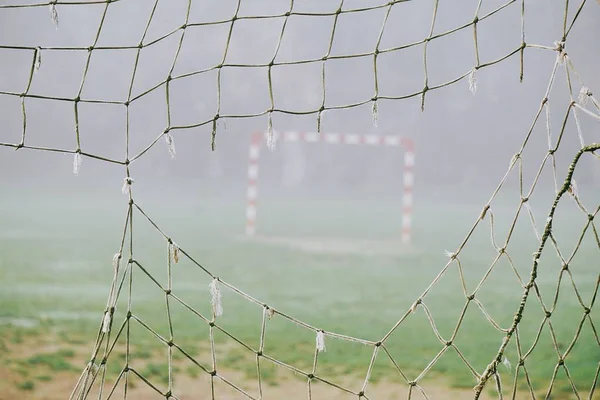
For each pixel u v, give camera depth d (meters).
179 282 11.35
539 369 6.67
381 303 10.16
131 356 6.85
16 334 7.58
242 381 6.23
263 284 11.45
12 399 5.52
